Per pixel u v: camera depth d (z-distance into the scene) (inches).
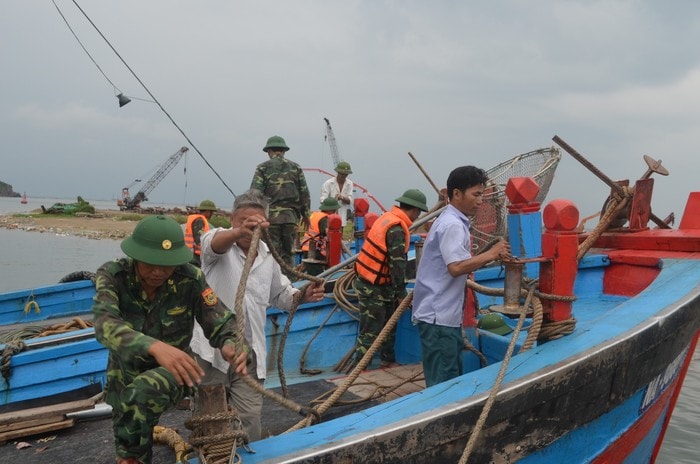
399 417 99.6
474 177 138.2
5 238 1327.5
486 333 177.0
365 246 209.6
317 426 97.7
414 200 203.9
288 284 139.8
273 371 233.0
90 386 183.2
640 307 153.4
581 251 154.2
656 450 187.3
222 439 84.8
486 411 99.0
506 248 131.4
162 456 137.3
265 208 124.7
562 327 134.0
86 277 351.3
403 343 229.9
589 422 126.8
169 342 95.5
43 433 152.9
